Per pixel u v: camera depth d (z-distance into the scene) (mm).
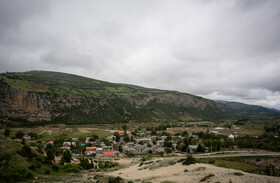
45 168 44531
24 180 29266
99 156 92125
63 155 63938
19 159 41062
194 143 113812
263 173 39656
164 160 53156
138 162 67500
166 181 30844
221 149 101875
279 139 110812
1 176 27547
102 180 34844
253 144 100375
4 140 47531
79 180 34156
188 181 29094
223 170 33188
